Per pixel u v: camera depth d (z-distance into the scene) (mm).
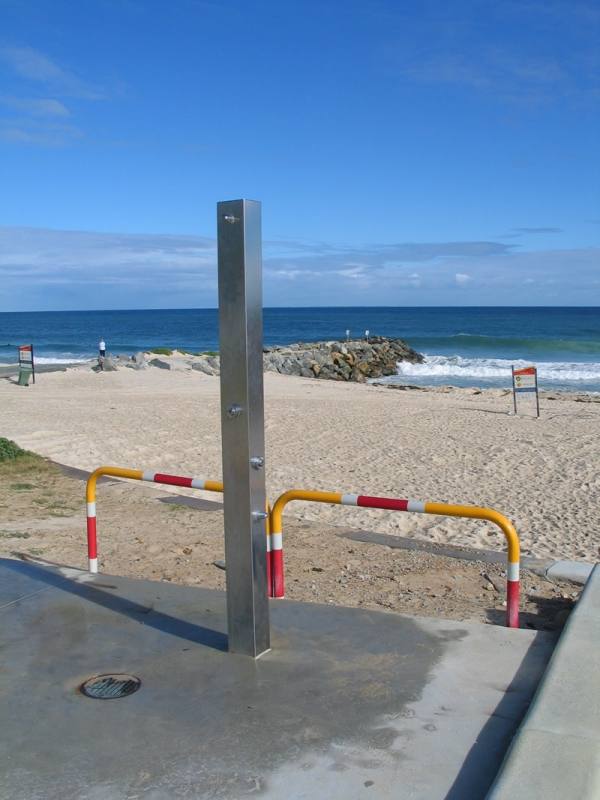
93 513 5703
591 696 3367
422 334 79125
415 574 6359
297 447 14242
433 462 12711
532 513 9219
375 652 4086
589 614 4273
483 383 36688
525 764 2863
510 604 4457
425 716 3412
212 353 43625
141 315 173750
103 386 26281
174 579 6230
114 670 3930
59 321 130375
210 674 3857
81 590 5121
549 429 16672
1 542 7195
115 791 2914
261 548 4055
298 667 3920
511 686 3688
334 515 9109
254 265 3791
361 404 21578
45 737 3301
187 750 3182
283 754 3135
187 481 5199
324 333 87000
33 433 15062
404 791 2881
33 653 4148
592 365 41875
